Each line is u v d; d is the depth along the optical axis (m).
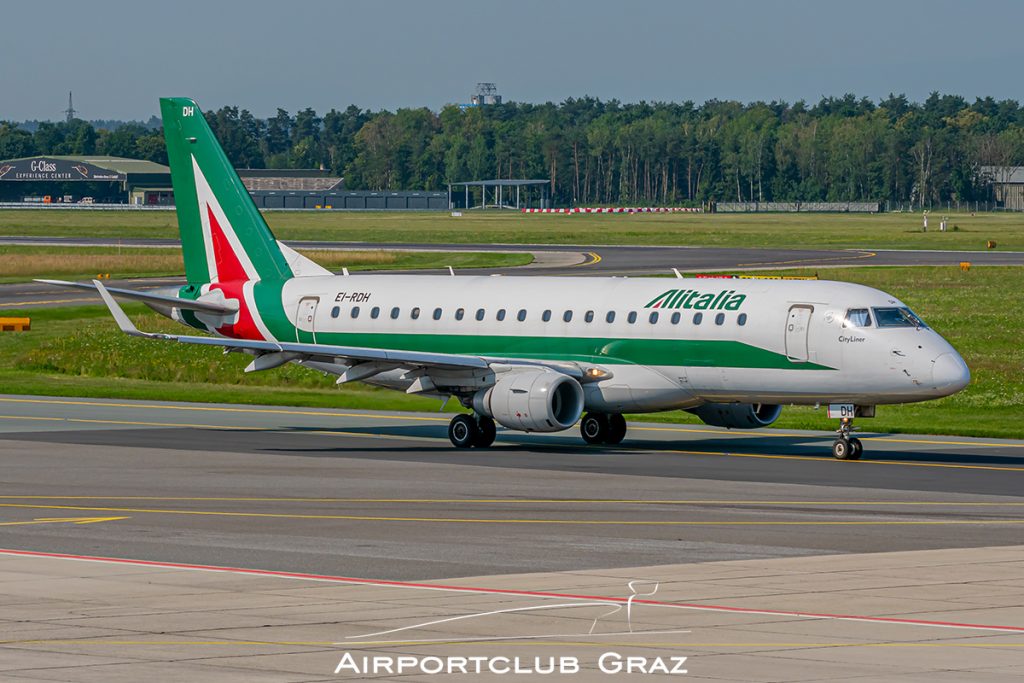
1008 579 84.94
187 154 190.25
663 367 157.75
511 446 164.38
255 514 112.06
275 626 71.88
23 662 64.31
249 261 188.38
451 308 171.88
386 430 180.38
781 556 93.25
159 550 95.56
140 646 67.38
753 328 152.88
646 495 123.31
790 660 65.06
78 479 132.25
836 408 153.00
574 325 162.88
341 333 178.88
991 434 178.75
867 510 114.62
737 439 173.88
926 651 66.94
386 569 88.62
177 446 159.62
